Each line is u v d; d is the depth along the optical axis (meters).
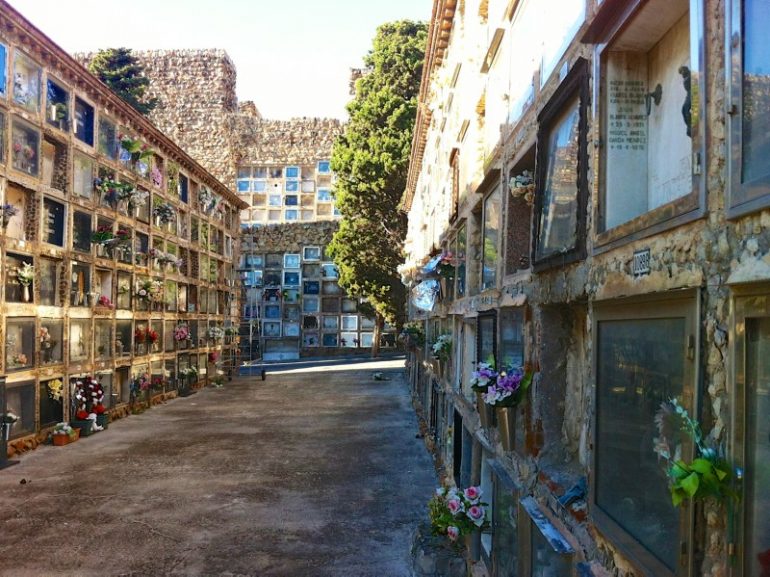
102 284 13.65
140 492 8.05
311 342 33.19
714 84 1.69
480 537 4.92
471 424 5.72
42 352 10.89
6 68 9.89
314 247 33.62
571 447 3.35
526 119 4.04
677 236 1.86
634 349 2.12
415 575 5.51
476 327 5.75
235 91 37.59
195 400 17.34
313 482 8.56
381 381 22.02
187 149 34.66
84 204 12.45
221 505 7.51
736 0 1.55
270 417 14.27
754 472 1.45
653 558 1.89
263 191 34.84
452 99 8.91
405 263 21.44
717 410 1.60
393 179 22.97
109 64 22.89
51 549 6.08
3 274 9.75
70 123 11.94
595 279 2.57
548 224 3.39
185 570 5.62
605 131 2.50
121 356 14.22
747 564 1.45
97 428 12.22
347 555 5.98
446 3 8.84
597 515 2.39
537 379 3.49
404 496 7.90
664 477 1.84
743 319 1.49
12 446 9.95
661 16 2.21
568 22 3.12
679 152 2.17
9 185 10.15
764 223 1.43
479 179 6.21
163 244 16.98
